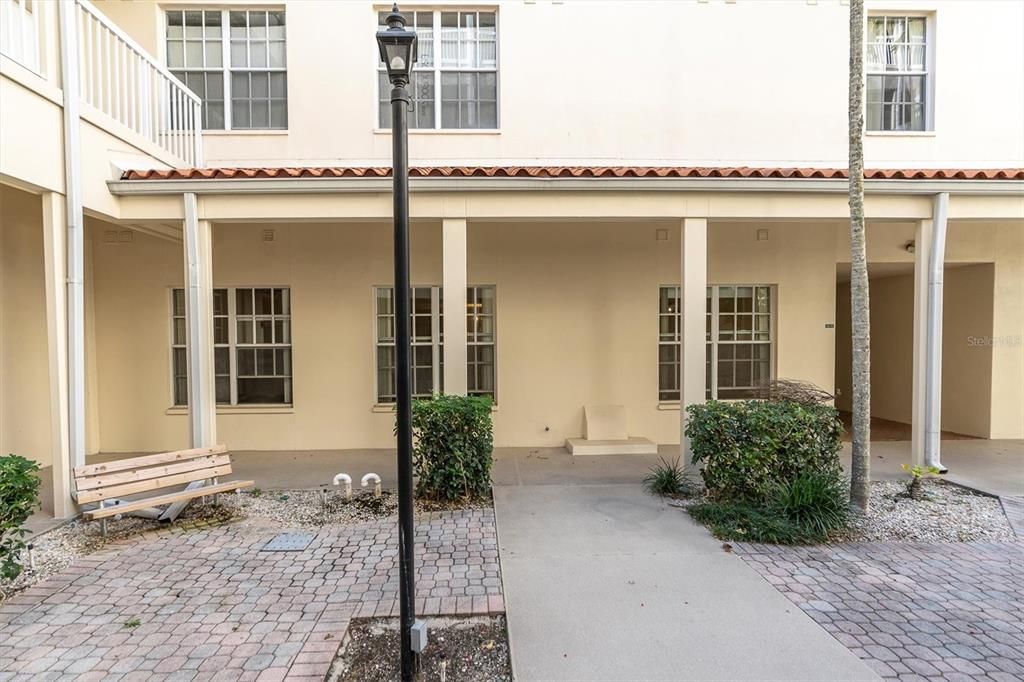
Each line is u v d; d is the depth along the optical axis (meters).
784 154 8.38
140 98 6.45
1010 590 3.72
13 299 6.46
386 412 8.10
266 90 8.21
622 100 8.27
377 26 8.25
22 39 4.78
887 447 8.03
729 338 8.51
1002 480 6.22
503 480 6.38
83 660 2.97
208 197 5.98
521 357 8.16
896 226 8.36
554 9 8.22
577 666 2.86
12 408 6.46
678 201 6.12
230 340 8.12
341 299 8.06
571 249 8.16
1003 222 8.46
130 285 7.92
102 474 4.61
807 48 8.38
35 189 4.98
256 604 3.56
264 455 7.69
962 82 8.49
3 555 3.65
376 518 5.13
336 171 6.11
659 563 4.12
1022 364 8.54
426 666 2.92
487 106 8.36
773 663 2.89
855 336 5.10
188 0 7.91
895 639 3.13
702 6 8.30
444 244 6.12
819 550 4.38
